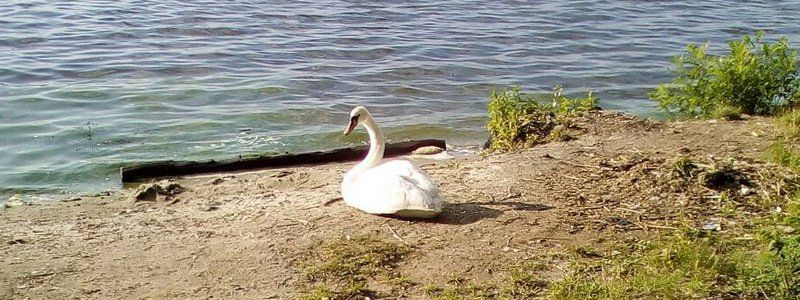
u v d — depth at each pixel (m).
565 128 11.83
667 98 13.23
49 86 17.67
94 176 12.13
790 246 6.71
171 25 24.92
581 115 12.41
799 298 6.49
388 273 7.32
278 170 11.36
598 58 22.23
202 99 16.91
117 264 7.68
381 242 7.90
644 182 9.34
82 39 22.70
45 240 8.27
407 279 7.19
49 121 15.03
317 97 17.31
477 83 19.08
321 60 21.03
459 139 14.27
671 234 7.98
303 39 23.53
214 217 8.81
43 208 9.37
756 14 30.30
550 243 7.86
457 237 8.02
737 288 6.81
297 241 8.03
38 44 21.95
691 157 10.13
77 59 20.38
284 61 20.83
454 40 23.98
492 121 12.48
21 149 13.39
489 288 7.03
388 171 8.65
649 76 20.14
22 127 14.59
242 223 8.59
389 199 8.36
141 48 21.84
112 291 7.16
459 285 7.09
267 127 14.96
